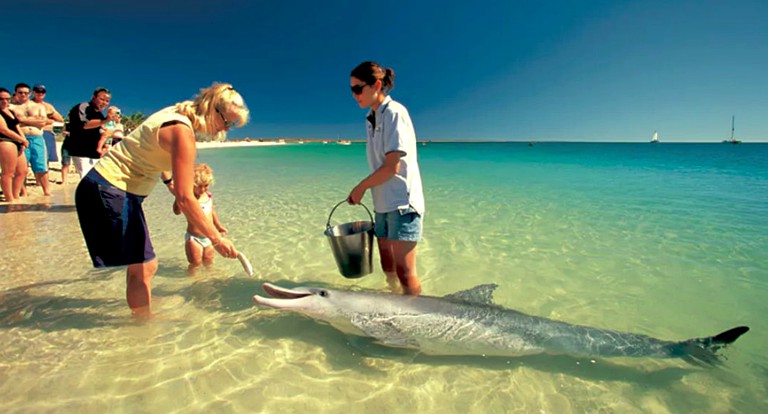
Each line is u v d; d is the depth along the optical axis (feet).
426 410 8.22
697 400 8.52
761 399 8.52
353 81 12.12
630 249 18.88
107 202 10.07
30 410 7.80
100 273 15.16
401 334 10.57
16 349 9.92
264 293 13.88
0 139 27.94
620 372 9.43
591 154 135.13
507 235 21.56
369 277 15.70
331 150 160.86
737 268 16.21
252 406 8.21
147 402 8.20
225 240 10.60
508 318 10.64
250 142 284.61
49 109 33.24
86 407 7.95
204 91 10.53
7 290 13.50
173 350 10.12
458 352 10.15
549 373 9.42
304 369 9.52
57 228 21.71
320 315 11.09
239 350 10.23
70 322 11.35
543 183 44.60
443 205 30.48
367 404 8.38
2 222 22.90
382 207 12.67
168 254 18.06
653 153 147.84
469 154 133.49
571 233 21.81
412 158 12.34
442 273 16.12
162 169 10.62
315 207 29.73
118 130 37.76
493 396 8.66
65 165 36.78
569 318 12.32
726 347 10.32
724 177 50.90
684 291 14.16
